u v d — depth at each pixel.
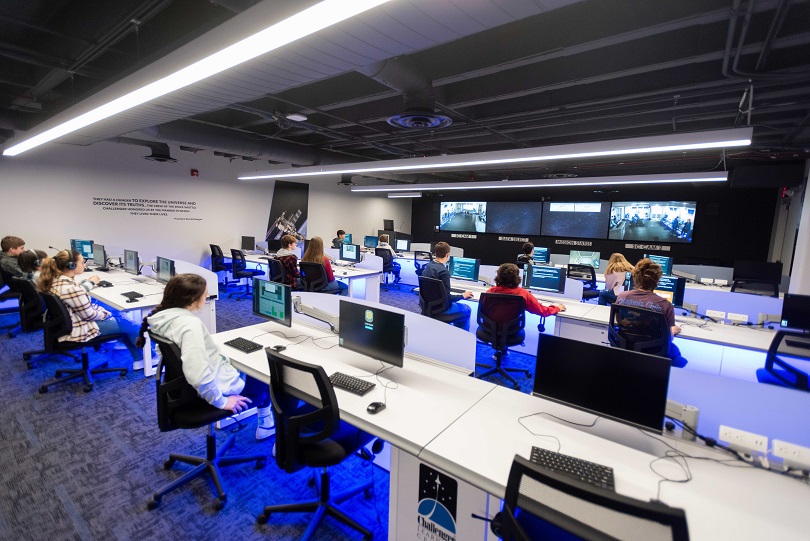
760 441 1.32
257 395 2.25
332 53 1.92
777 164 6.15
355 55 1.94
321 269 4.99
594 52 3.01
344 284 5.67
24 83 3.67
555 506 0.96
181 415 1.90
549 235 10.51
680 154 6.09
